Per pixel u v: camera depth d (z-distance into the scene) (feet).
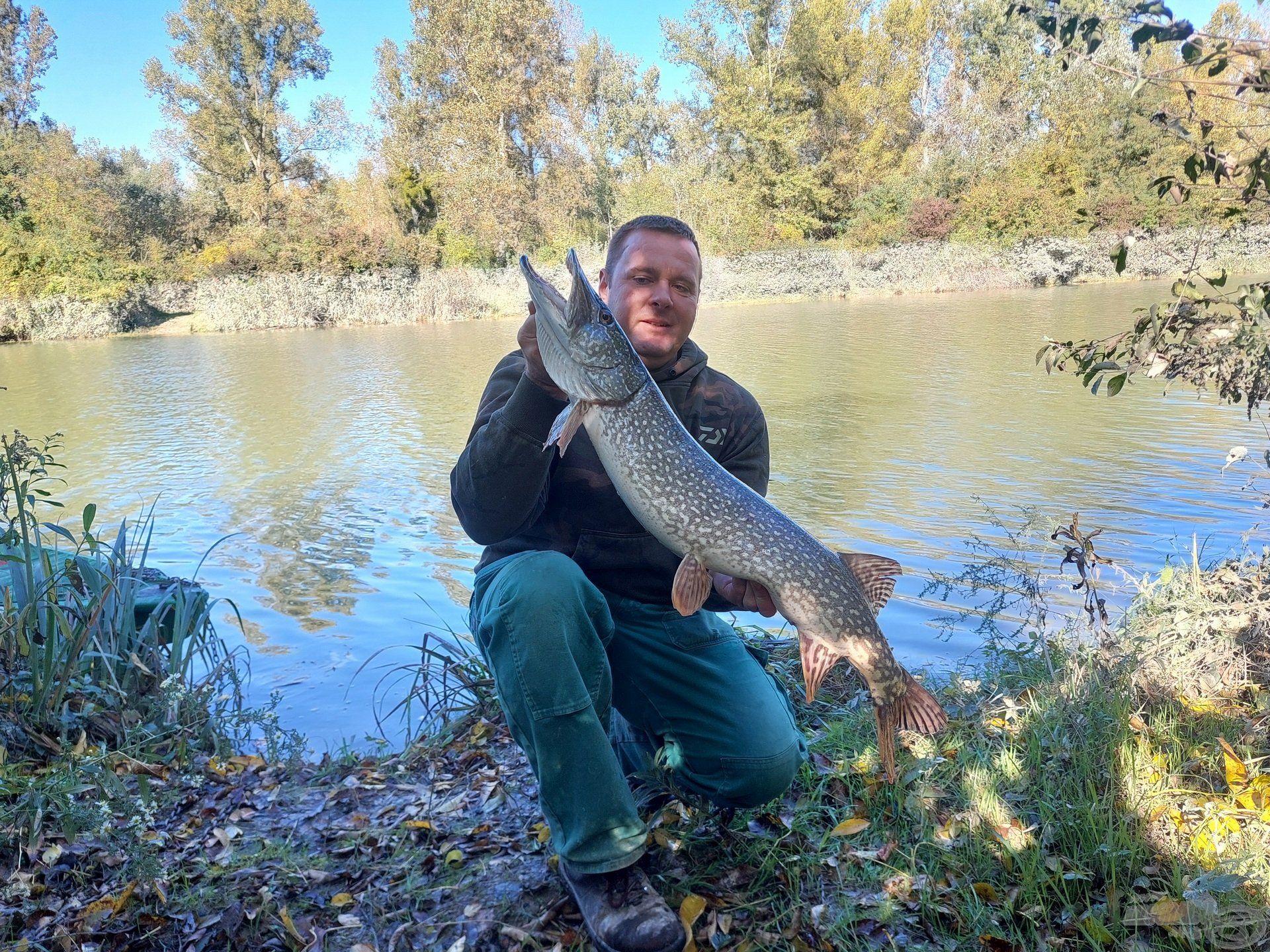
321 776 11.05
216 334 101.96
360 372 60.18
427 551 22.41
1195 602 12.22
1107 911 7.46
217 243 133.90
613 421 8.15
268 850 9.20
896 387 44.01
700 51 148.05
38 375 65.82
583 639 7.93
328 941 7.84
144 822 9.31
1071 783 9.09
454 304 111.04
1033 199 120.06
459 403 45.83
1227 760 9.10
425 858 8.94
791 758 8.56
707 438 9.86
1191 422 32.73
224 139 154.40
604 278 10.29
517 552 9.46
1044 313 76.43
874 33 155.74
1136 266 106.42
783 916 7.75
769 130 142.00
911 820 8.98
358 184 147.13
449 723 12.53
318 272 117.19
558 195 137.18
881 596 8.54
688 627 8.96
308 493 28.71
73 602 13.23
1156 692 10.86
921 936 7.47
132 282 115.44
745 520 8.17
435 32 142.31
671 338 9.53
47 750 11.06
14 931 8.14
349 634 17.26
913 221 128.57
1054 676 11.20
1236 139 10.55
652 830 9.04
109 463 33.88
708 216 134.72
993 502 24.06
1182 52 8.93
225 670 14.61
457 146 142.41
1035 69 130.93
